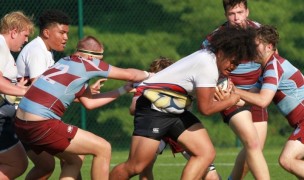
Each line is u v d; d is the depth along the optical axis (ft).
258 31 76.95
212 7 169.17
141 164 73.05
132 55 165.68
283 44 173.37
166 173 115.34
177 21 168.25
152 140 72.28
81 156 74.90
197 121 73.20
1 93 72.23
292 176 110.42
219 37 69.26
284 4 174.91
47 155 79.20
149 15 166.40
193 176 72.18
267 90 75.25
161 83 71.87
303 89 77.56
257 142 77.51
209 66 69.36
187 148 72.69
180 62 71.82
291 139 76.38
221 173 116.47
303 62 173.37
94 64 71.51
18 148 76.28
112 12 163.94
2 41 74.23
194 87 70.85
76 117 151.84
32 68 78.28
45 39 79.82
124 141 159.33
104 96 74.28
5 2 152.66
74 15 155.94
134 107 77.71
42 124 70.03
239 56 69.05
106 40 163.84
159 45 166.71
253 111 81.46
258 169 77.25
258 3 173.37
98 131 158.40
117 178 74.08
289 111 77.61
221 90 71.00
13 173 76.33
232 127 78.33
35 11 153.79
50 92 70.28
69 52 155.12
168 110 71.82
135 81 72.90
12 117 75.97
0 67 73.82
